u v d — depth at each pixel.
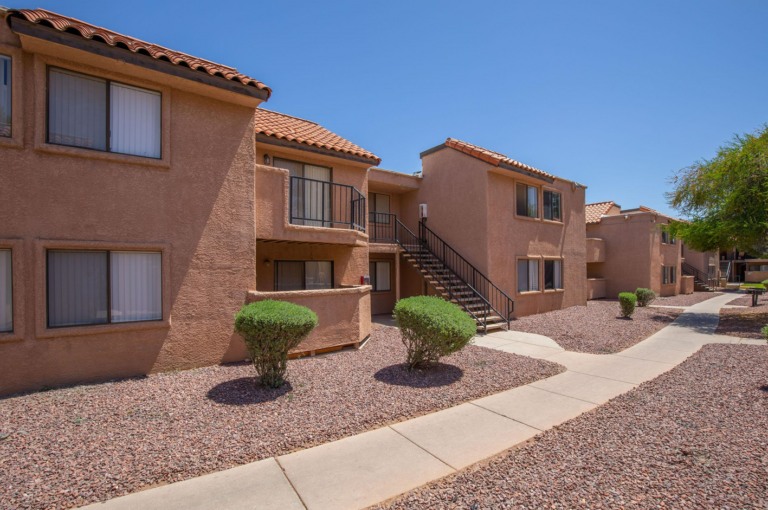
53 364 5.65
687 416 4.96
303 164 10.32
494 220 13.36
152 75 6.36
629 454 3.95
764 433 4.41
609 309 16.33
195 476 3.64
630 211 26.12
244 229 7.39
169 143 6.62
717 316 14.88
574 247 17.12
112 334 6.08
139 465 3.70
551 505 3.11
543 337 10.62
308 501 3.28
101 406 4.99
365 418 4.88
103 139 6.17
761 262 39.66
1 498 3.16
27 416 4.66
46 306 5.62
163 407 5.01
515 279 14.02
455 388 6.12
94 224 5.95
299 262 10.60
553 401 5.71
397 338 9.80
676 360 8.13
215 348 6.98
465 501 3.20
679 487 3.34
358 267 11.38
